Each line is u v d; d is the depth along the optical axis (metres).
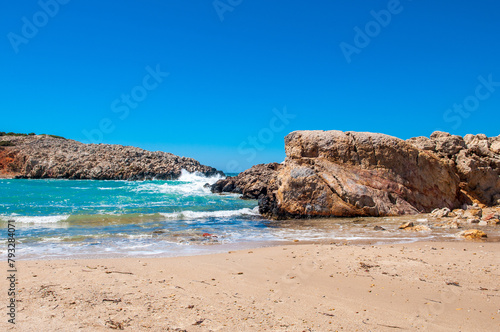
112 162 70.44
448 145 23.62
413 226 15.17
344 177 19.92
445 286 6.80
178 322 5.02
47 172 65.25
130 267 8.23
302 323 5.08
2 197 28.95
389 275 7.57
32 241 12.54
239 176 45.62
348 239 12.81
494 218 16.88
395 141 20.59
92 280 6.99
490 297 6.21
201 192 43.50
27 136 83.44
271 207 21.00
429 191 20.62
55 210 22.23
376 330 4.88
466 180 22.55
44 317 5.05
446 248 10.44
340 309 5.66
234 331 4.77
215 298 6.12
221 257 9.47
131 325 4.88
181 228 16.42
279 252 10.01
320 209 19.28
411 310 5.63
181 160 83.12
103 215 19.95
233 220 19.50
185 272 7.86
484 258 9.02
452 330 4.91
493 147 24.78
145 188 43.81
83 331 4.64
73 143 81.06
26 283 6.68
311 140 21.41
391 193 19.81
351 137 21.30
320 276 7.54
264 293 6.45
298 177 19.91
